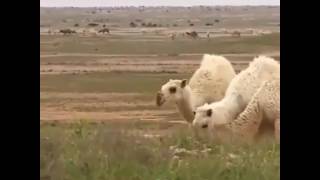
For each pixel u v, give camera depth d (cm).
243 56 19988
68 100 10925
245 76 5303
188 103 5809
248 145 4209
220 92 5919
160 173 3183
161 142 3988
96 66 16875
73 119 8381
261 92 5084
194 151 3922
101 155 3381
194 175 3166
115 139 3609
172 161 3406
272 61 5334
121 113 9456
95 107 10112
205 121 5084
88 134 4006
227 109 5175
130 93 11888
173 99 5778
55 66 16762
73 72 15262
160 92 5788
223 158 3544
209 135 4609
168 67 16775
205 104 5328
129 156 3356
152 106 10244
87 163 3212
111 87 12712
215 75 5944
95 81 13612
